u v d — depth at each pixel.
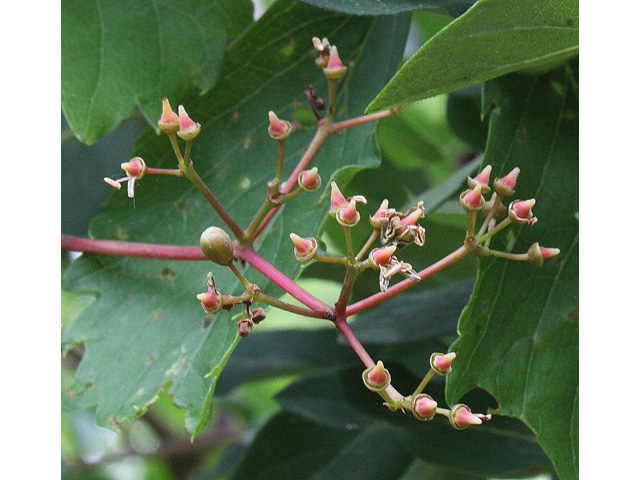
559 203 0.28
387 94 0.26
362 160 0.28
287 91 0.30
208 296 0.25
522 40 0.26
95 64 0.29
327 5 0.27
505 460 0.31
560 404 0.27
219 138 0.30
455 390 0.27
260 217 0.27
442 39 0.25
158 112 0.29
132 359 0.28
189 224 0.30
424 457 0.31
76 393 0.28
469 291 0.32
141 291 0.29
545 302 0.28
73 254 0.30
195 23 0.30
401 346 0.33
